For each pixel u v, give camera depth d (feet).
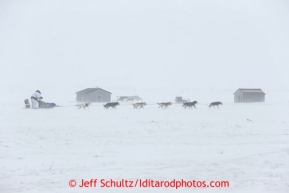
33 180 64.69
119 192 57.26
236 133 133.49
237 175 68.44
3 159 85.66
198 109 292.61
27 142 112.47
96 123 168.25
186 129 145.38
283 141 114.11
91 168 75.10
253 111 261.03
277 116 211.61
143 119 189.26
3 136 124.77
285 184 61.62
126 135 128.47
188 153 92.68
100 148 101.71
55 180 64.75
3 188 59.00
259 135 128.36
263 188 59.16
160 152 94.48
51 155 91.09
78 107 303.68
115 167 76.07
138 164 79.20
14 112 250.78
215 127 152.25
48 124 164.04
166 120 182.91
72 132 135.74
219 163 79.82
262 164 78.54
